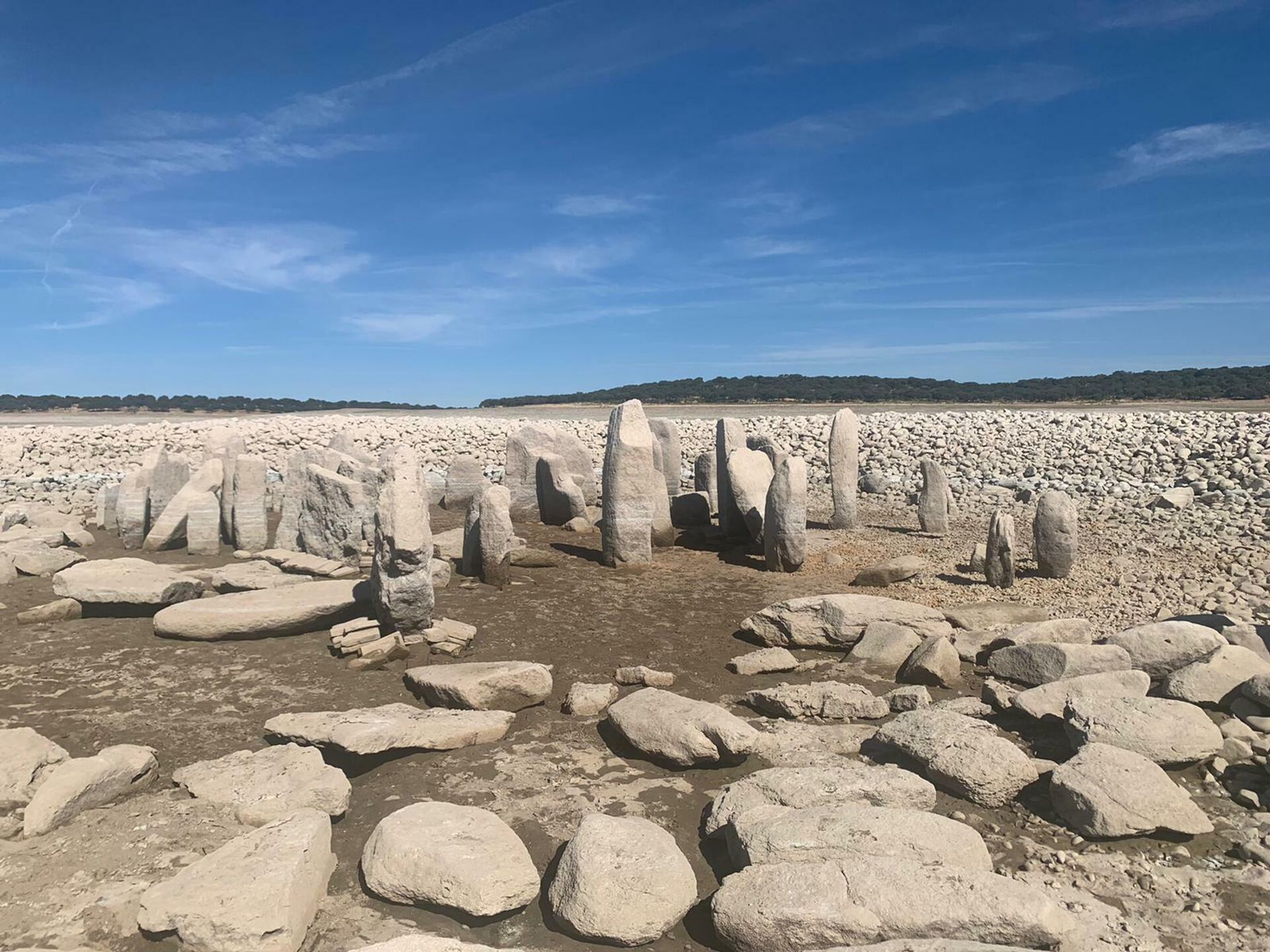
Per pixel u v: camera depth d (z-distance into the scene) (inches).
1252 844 169.3
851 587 372.8
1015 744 217.0
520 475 570.6
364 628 282.7
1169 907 151.6
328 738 202.2
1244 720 217.9
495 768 203.6
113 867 158.1
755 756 210.7
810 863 149.1
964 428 828.6
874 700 235.3
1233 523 475.8
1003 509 584.7
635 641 301.3
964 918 135.2
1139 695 217.3
